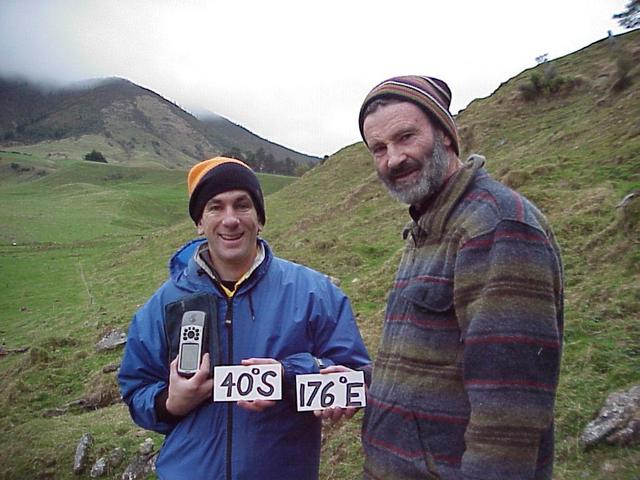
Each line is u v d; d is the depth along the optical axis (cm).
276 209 3047
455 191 214
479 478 178
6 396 1105
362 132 246
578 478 396
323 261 1432
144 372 294
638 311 584
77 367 1197
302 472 282
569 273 736
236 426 270
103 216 5756
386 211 1888
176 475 271
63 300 2264
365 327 862
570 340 573
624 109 1562
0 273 3039
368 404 243
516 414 175
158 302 297
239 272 289
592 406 462
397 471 214
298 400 256
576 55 2778
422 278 214
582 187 1094
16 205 6266
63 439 779
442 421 203
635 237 724
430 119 224
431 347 208
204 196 284
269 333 279
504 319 181
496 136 2288
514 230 188
